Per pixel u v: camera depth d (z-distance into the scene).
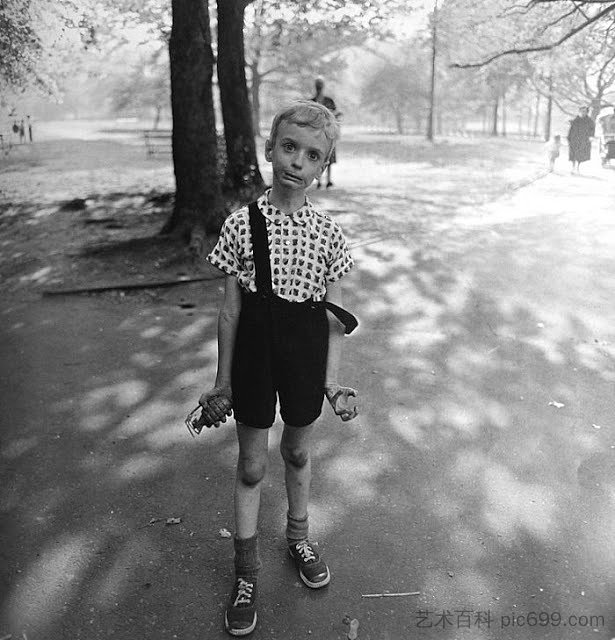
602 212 10.34
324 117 2.23
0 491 3.30
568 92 32.75
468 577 2.71
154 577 2.72
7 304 6.25
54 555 2.84
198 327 5.63
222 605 2.58
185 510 3.16
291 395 2.39
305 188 2.29
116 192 13.38
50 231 9.35
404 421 4.00
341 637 2.42
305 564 2.69
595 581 2.68
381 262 7.50
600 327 5.52
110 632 2.44
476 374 4.67
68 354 5.04
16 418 4.04
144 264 7.39
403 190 13.91
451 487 3.33
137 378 4.62
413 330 5.51
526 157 24.44
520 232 8.99
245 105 11.09
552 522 3.05
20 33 6.96
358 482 3.37
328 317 2.42
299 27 14.93
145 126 60.47
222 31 10.81
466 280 6.80
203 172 8.00
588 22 14.64
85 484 3.37
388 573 2.73
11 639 2.40
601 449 3.68
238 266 2.33
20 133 12.39
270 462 3.55
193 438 3.81
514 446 3.72
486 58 17.55
